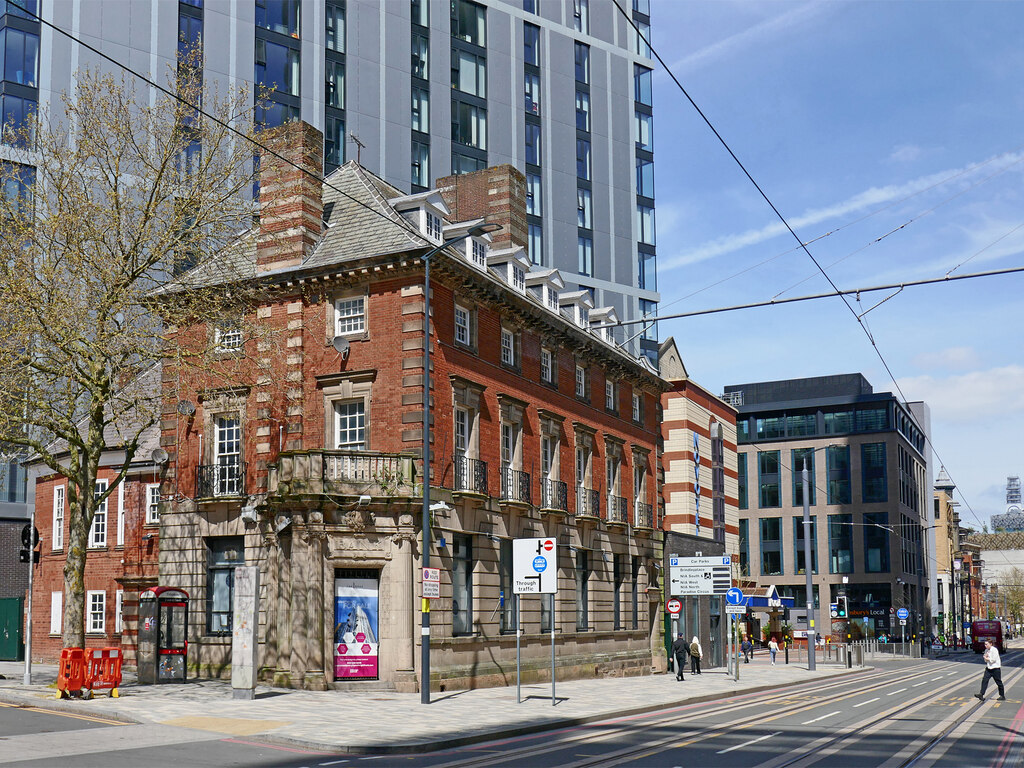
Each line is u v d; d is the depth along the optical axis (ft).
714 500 197.88
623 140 240.53
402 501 93.25
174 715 69.92
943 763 52.26
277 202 105.29
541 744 61.11
